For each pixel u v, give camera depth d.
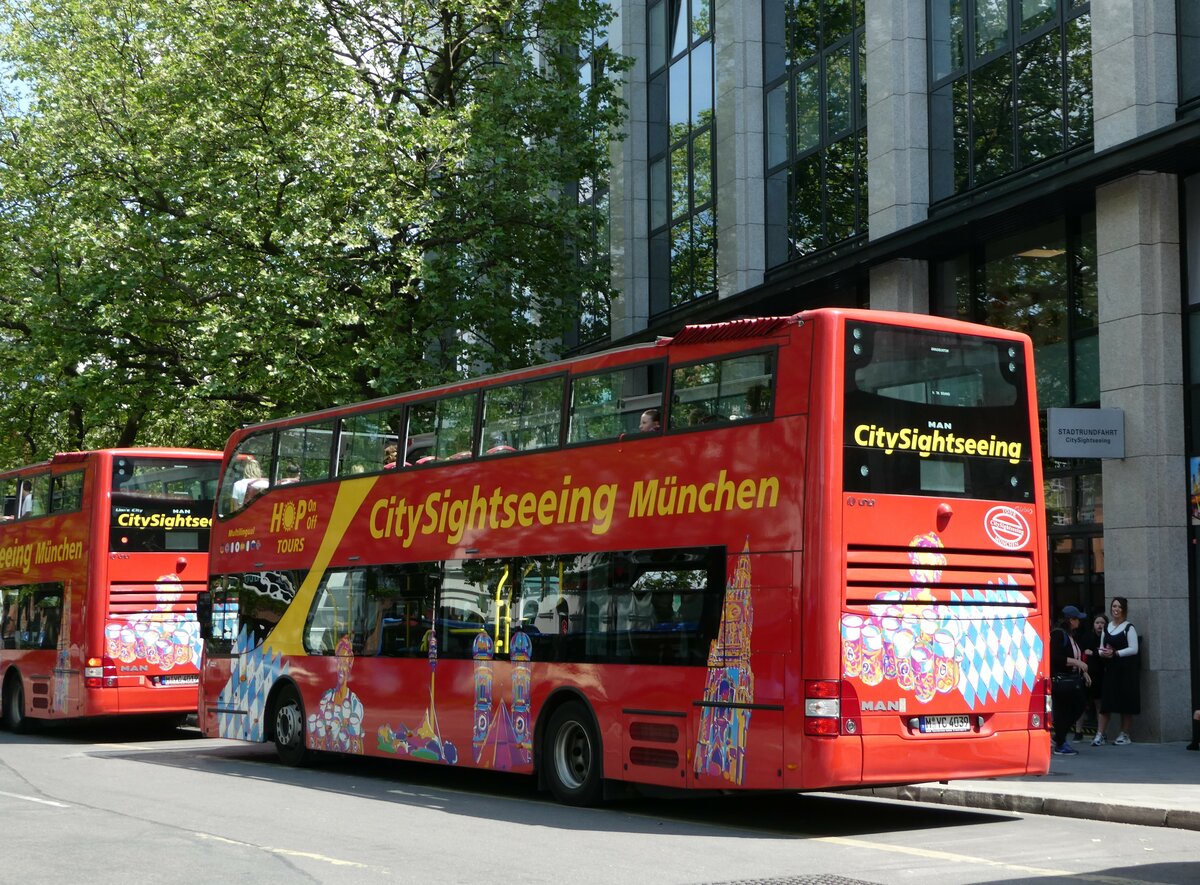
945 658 11.64
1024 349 12.59
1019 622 12.16
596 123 28.14
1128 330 18.31
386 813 12.96
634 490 13.16
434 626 15.78
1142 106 18.00
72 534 23.61
